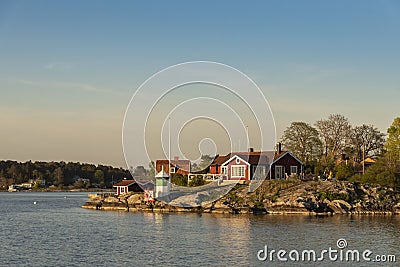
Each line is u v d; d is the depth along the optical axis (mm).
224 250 52500
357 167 117000
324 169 110375
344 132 120312
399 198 93688
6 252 52656
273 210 89688
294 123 117375
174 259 48250
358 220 78312
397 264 46438
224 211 90750
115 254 50969
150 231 66938
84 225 75625
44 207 122312
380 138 122938
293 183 95875
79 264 46750
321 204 90000
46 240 60562
